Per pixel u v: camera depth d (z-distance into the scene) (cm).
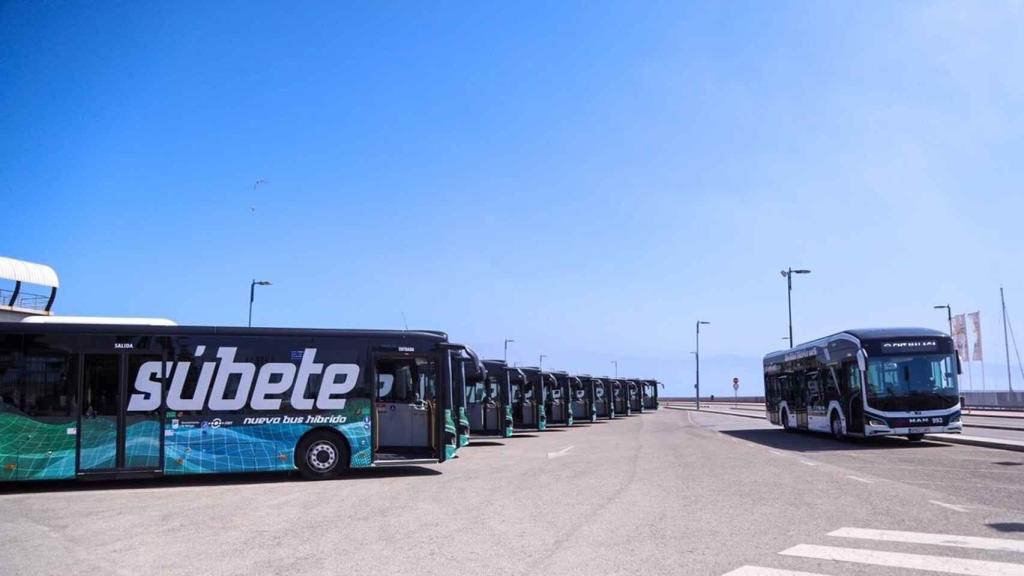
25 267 3816
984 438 2561
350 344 1716
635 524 1038
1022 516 1073
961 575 747
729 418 5678
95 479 1528
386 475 1744
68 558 875
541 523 1056
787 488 1397
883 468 1742
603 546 897
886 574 754
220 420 1606
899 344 2405
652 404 7594
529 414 3625
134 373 1570
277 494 1433
